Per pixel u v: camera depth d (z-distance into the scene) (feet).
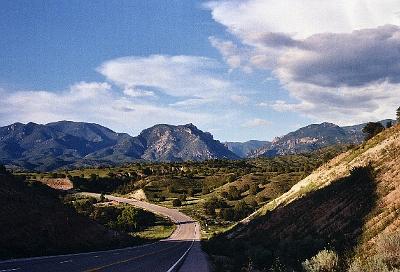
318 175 211.20
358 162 167.32
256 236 193.47
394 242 58.85
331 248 94.58
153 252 158.92
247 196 544.21
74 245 153.58
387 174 130.31
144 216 449.48
